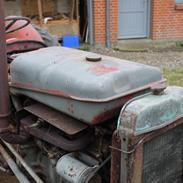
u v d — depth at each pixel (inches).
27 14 438.0
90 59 88.7
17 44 120.3
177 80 267.9
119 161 74.8
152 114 74.0
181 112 80.7
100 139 84.6
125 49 407.8
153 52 398.9
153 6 438.9
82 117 79.4
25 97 100.1
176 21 449.4
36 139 97.8
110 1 419.2
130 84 80.1
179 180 89.7
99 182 86.1
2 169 117.9
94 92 75.9
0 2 87.5
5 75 91.9
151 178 81.4
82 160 87.5
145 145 76.9
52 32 421.1
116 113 78.8
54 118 87.9
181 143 86.8
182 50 411.5
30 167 101.8
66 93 81.3
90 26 422.9
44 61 91.9
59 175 90.3
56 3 446.0
